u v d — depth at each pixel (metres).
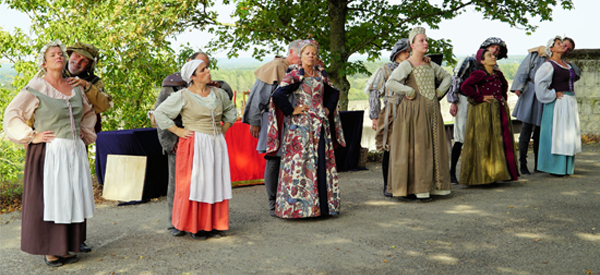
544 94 5.62
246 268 3.20
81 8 7.48
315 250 3.52
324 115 4.32
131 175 5.25
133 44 7.23
